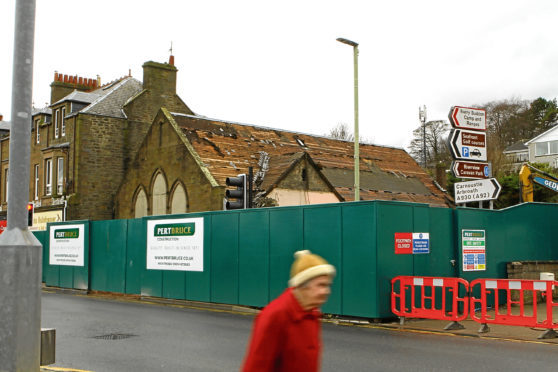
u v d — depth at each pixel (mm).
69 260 24188
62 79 39594
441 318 12141
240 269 16422
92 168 32938
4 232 6590
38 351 6637
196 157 25562
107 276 22109
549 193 34594
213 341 10844
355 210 13578
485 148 17531
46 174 35219
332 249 14008
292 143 31234
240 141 28781
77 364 8734
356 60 21188
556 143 63219
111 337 11391
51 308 17047
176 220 18750
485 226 15633
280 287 15219
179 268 18484
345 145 34562
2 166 41469
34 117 38000
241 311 16203
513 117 85688
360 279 13312
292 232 15023
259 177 25641
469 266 15000
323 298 3438
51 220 33375
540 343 10422
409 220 13797
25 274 6523
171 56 36375
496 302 11453
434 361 8766
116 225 21875
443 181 39125
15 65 6723
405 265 13594
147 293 19703
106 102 34500
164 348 10102
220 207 23797
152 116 35250
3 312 6430
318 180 26188
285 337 3301
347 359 8930
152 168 28250
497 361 8750
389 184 31875
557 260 17594
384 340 10805
